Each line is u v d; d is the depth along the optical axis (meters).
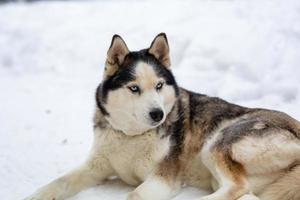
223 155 1.78
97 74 3.53
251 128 1.79
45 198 1.80
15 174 2.05
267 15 3.20
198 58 3.02
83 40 3.99
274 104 2.56
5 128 2.56
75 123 2.59
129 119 1.83
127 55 1.88
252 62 2.81
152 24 3.74
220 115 1.92
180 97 1.95
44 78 3.64
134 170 1.89
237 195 1.72
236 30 3.13
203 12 3.63
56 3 5.14
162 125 1.86
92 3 4.97
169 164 1.84
